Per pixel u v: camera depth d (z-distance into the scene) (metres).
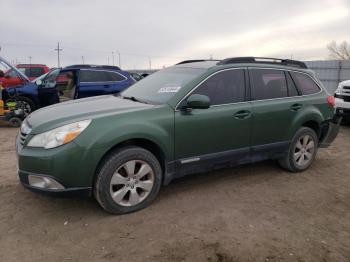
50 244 3.23
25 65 18.80
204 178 5.05
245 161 4.80
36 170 3.42
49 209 3.93
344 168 5.81
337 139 8.18
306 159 5.53
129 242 3.28
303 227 3.68
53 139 3.44
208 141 4.32
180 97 4.13
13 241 3.27
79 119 3.58
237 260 3.04
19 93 9.91
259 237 3.44
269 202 4.30
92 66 10.46
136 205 3.88
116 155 3.65
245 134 4.65
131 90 5.01
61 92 10.53
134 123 3.73
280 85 5.12
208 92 4.36
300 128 5.32
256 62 4.98
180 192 4.50
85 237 3.36
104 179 3.62
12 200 4.14
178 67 5.02
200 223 3.69
